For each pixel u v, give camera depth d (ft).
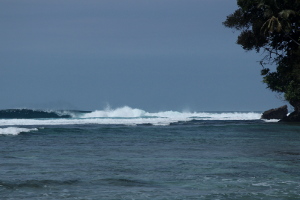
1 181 49.01
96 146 96.02
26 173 55.57
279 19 210.38
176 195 42.88
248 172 57.00
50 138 119.14
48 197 41.75
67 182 49.16
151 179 51.75
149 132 148.15
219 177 53.21
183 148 91.15
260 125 203.92
